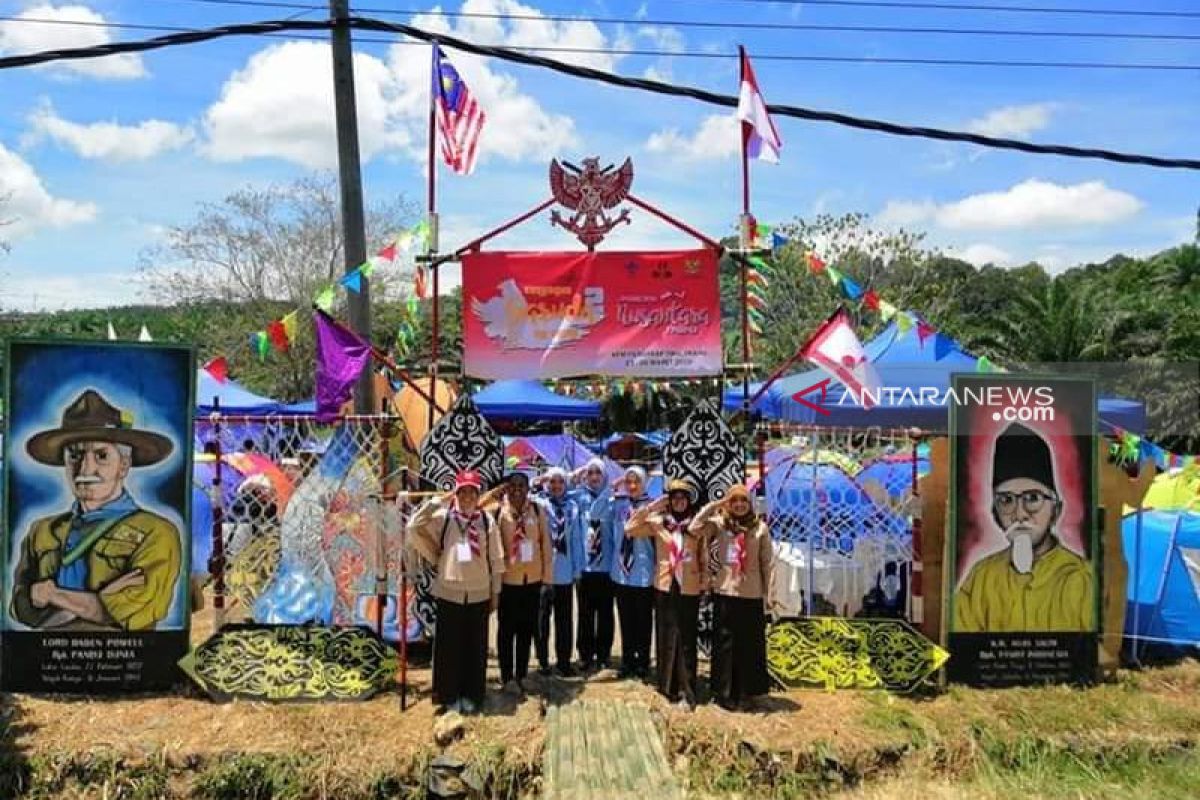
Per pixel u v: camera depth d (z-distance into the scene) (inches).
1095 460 315.6
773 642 306.5
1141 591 340.8
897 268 1200.2
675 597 286.4
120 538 295.9
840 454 324.5
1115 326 1072.2
